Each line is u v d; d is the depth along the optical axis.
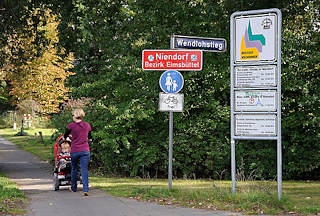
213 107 13.53
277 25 7.25
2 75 33.44
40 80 37.44
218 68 13.41
